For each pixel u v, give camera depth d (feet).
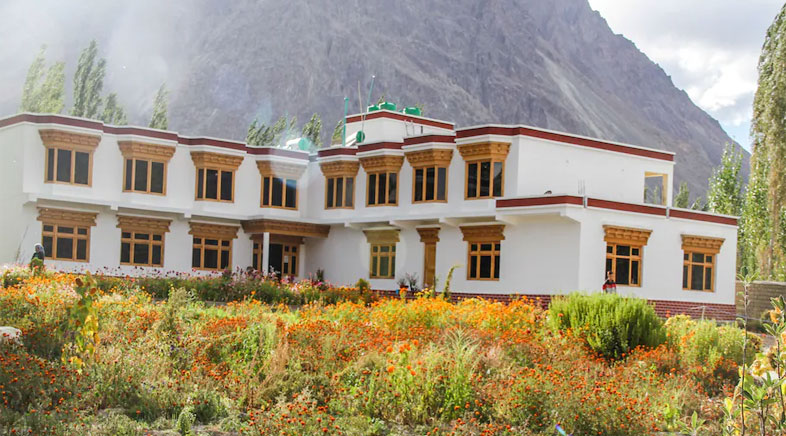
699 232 121.60
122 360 42.52
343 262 142.10
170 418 38.47
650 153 135.23
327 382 44.50
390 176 135.54
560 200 107.14
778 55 144.87
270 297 104.63
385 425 39.78
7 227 121.70
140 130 129.49
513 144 119.34
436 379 41.75
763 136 148.36
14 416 34.47
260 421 36.68
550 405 40.47
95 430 34.24
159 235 132.46
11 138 123.24
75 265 123.65
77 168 124.98
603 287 106.63
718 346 61.77
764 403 29.50
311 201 148.05
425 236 128.47
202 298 102.94
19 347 45.16
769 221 144.66
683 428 35.76
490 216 117.19
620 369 54.29
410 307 68.90
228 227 139.13
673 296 118.01
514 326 66.28
